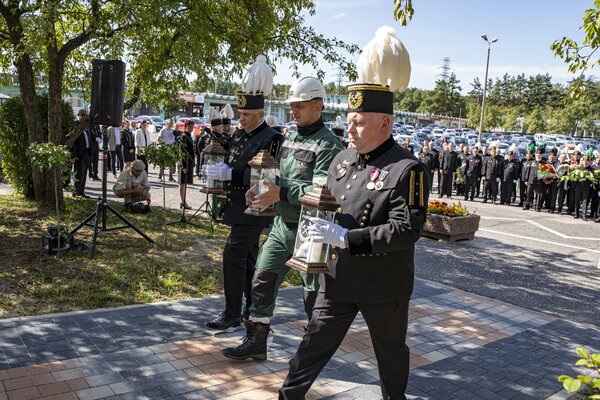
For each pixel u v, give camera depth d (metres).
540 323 5.73
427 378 4.16
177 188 14.09
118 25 7.70
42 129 9.90
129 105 10.24
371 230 2.69
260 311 4.05
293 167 3.84
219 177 4.50
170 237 8.12
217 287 5.95
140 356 4.05
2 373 3.65
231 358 4.10
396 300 2.92
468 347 4.85
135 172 9.88
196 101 46.69
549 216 15.09
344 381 3.95
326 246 2.89
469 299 6.45
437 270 7.96
